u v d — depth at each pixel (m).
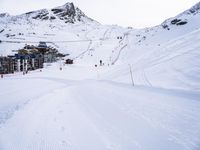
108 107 17.05
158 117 13.84
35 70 88.50
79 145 10.16
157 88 25.97
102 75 53.50
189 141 10.17
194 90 22.45
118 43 173.38
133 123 12.90
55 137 11.04
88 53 142.75
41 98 22.48
